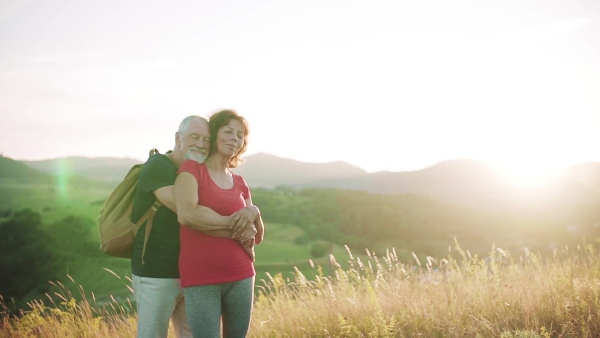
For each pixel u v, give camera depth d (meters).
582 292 5.29
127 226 3.91
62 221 54.84
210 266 3.49
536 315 5.00
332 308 5.61
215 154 3.72
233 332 3.67
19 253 46.03
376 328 4.92
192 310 3.51
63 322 6.63
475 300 5.49
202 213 3.46
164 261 3.75
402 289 5.95
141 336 3.79
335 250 51.78
